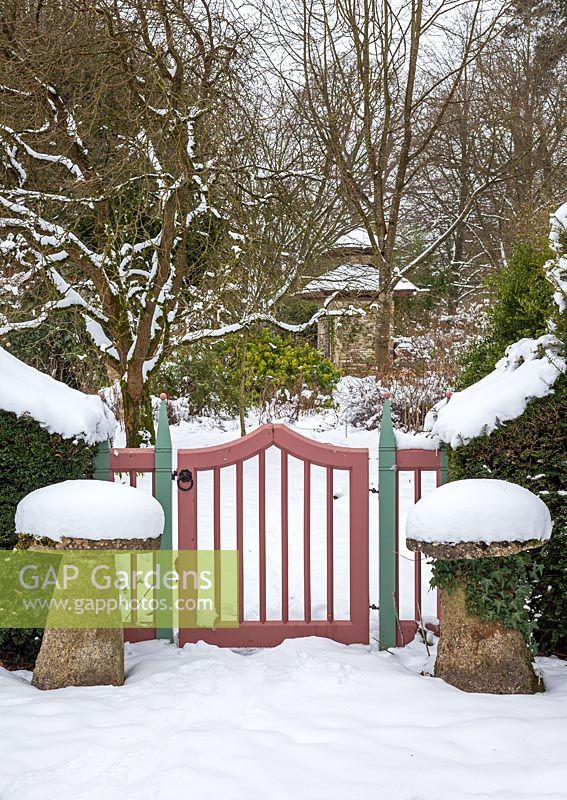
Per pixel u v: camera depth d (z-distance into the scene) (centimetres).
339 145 1412
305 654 405
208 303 798
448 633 377
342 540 673
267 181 803
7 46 702
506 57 2066
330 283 1250
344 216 1370
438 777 277
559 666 404
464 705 339
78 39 702
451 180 2434
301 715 332
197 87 711
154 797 265
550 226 464
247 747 302
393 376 1420
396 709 337
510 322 539
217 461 448
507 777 275
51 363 1204
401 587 539
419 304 2422
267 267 805
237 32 750
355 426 1409
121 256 757
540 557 408
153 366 789
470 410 418
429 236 2589
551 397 407
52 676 380
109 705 347
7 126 725
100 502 369
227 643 447
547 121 1984
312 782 275
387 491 443
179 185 691
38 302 877
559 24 2102
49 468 425
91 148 784
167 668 402
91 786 274
